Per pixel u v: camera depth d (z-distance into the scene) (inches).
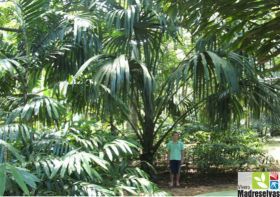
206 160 324.5
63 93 175.3
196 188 273.4
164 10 99.6
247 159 326.3
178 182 281.1
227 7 83.4
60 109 154.5
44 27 180.2
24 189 62.1
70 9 224.7
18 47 183.6
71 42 206.8
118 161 166.6
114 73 197.5
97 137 161.3
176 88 246.8
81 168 130.2
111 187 144.6
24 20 169.8
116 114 219.3
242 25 88.8
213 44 233.6
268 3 79.5
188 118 322.3
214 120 273.6
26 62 168.4
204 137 342.6
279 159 403.2
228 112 268.1
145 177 162.2
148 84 217.8
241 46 92.9
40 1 166.4
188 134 329.7
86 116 211.6
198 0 86.7
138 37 261.4
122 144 155.3
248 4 80.4
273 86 256.1
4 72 160.7
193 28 97.3
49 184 129.6
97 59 208.8
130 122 262.5
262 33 85.9
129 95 224.4
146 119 274.2
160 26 254.8
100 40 222.7
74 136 154.0
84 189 129.3
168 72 284.2
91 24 209.9
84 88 196.9
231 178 311.1
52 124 167.9
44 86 214.5
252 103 258.1
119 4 251.4
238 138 338.0
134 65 230.1
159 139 307.0
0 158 122.7
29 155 135.0
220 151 324.5
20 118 146.3
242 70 238.4
